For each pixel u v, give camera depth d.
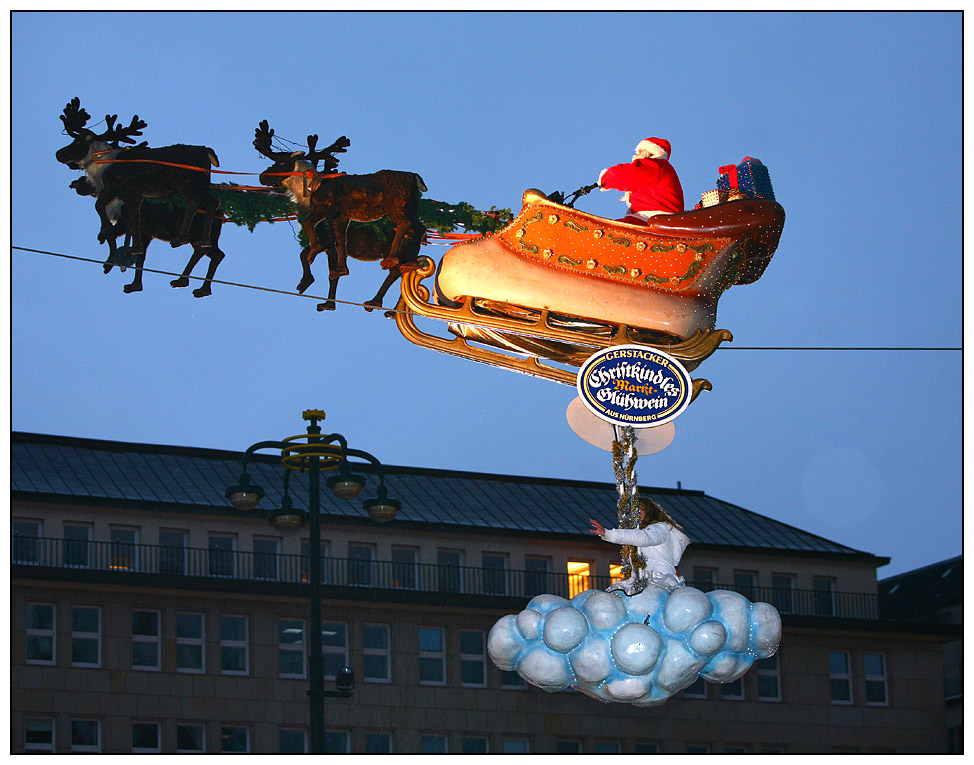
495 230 9.32
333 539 33.22
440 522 34.28
